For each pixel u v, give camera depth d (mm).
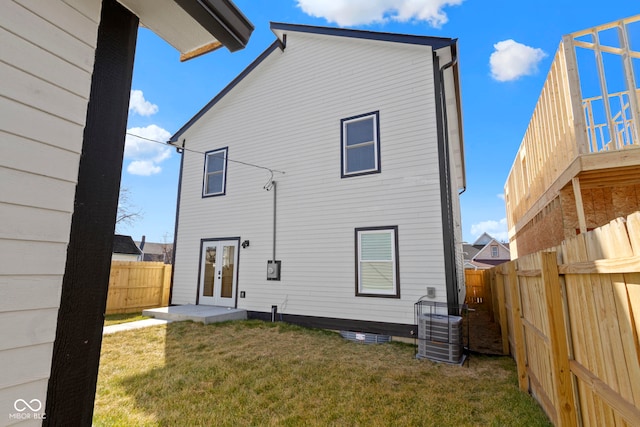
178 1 1753
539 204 6738
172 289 9172
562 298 2500
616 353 1716
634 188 4984
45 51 1487
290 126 8172
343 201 7168
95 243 1631
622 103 6367
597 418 2025
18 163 1370
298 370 4348
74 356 1509
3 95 1348
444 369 4527
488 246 33531
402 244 6430
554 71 5188
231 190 8742
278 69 8633
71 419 1473
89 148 1645
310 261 7301
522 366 3787
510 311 5082
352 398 3516
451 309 5824
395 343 6020
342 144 7402
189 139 9875
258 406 3318
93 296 1603
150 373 4184
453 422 2998
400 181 6656
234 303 8094
